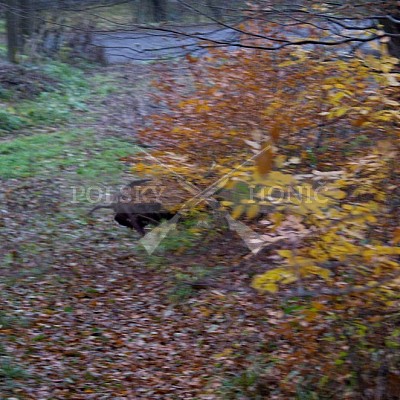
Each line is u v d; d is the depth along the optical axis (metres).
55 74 21.41
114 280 10.26
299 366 6.68
